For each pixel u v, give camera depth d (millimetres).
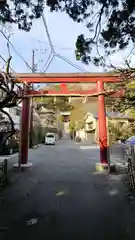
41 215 7004
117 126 23969
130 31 5477
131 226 6145
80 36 5730
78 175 13234
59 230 5930
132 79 7879
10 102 8297
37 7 5543
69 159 20594
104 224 6297
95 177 12578
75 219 6664
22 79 13531
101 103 14172
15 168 14125
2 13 5586
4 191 9820
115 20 5352
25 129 14797
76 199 8617
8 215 7004
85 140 48812
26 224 6320
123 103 9609
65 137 69250
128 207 7648
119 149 21344
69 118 59656
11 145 22234
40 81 13648
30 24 5824
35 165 17078
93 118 43094
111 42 5719
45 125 50156
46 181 11750
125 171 13891
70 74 13688
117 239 5438
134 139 16703
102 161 14555
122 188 10180
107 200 8469
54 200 8500
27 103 14836
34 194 9336
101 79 13703
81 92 14031
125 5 5094
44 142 45594
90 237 5543
